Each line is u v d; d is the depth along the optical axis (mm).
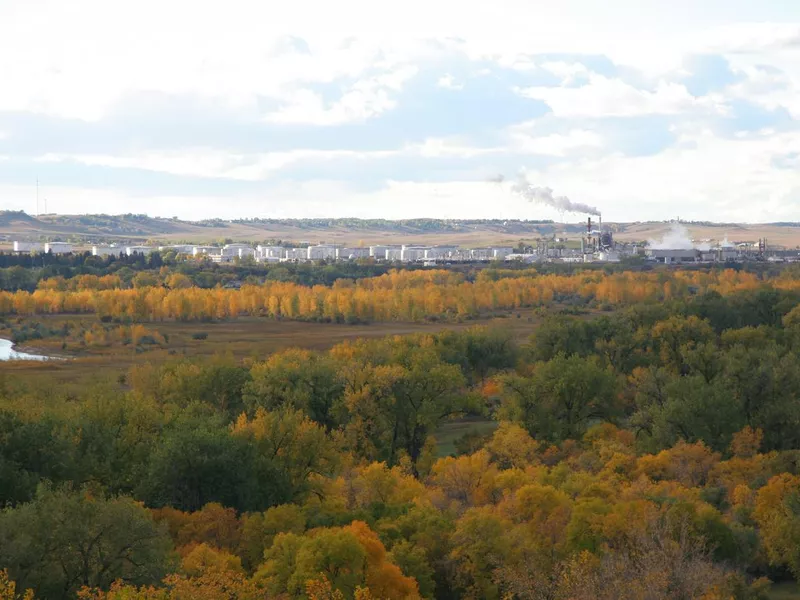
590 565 58250
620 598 51500
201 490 81438
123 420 98562
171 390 133000
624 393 138125
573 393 123812
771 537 73812
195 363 155625
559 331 163750
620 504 72500
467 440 116688
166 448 82312
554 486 85875
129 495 83188
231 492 81562
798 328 173000
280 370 125188
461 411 120750
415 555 65625
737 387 118812
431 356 138625
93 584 57938
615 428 118812
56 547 58250
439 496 84062
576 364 126625
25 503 65000
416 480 94750
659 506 74125
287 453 91938
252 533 71438
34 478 77312
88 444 88312
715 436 109500
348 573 59250
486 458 95062
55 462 81875
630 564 57906
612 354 156875
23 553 56906
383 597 59438
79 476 83562
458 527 69375
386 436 116062
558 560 65625
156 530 61500
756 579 72375
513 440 106812
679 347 156250
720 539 71438
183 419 97625
